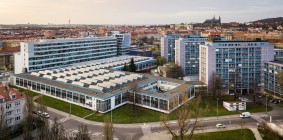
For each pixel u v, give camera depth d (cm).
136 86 19088
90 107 17575
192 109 16000
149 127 14975
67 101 18938
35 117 14338
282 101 19812
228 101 18700
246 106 18738
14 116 14212
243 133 14212
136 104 18350
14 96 14262
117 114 16788
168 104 16912
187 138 13450
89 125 15125
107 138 11250
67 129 14388
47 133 12275
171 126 15062
